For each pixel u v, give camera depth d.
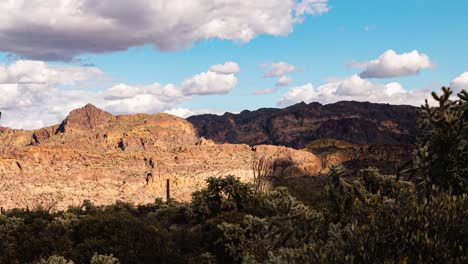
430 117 3.28
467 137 3.18
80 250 20.88
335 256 2.81
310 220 3.73
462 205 2.75
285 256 3.13
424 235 2.63
